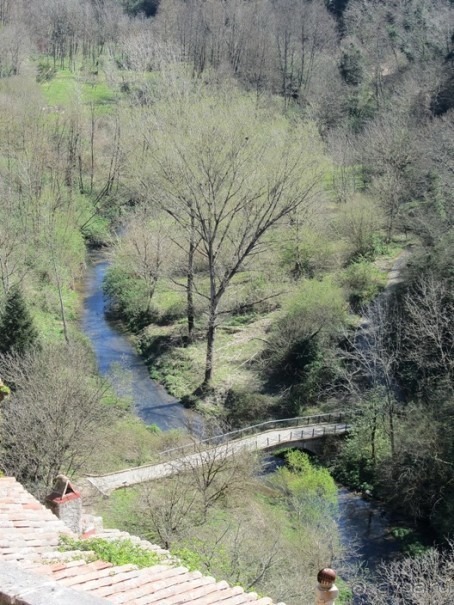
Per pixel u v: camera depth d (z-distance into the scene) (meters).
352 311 63.41
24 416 37.56
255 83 111.38
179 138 57.34
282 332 58.97
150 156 62.62
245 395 55.31
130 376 57.78
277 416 54.16
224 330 65.62
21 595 9.73
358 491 45.97
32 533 16.08
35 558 14.64
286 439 48.44
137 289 69.88
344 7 137.75
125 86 109.50
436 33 110.25
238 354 61.47
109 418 46.94
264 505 41.16
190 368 60.16
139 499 38.69
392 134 80.50
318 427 50.31
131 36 122.06
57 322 63.91
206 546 33.91
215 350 62.34
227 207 62.81
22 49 117.81
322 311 58.66
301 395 55.12
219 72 105.56
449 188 63.97
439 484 43.28
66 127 98.38
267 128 61.16
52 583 10.12
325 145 81.06
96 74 122.62
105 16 140.38
